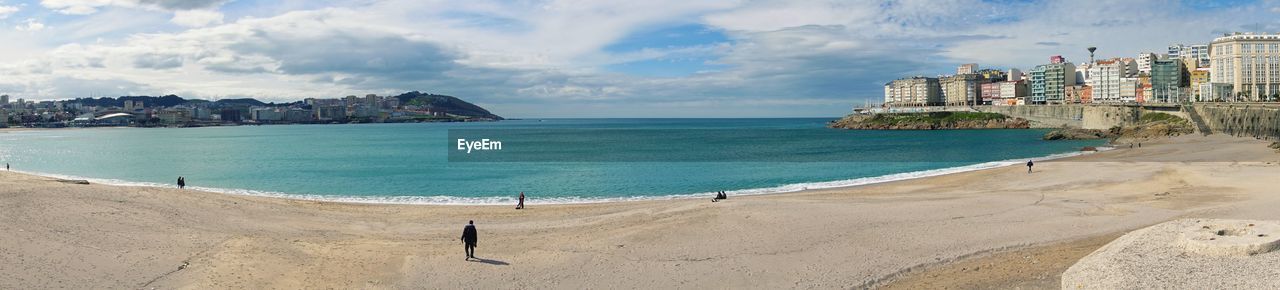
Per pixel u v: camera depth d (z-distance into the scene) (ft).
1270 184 174.29
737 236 118.93
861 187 211.00
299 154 434.71
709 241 115.75
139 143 652.89
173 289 89.15
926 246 110.11
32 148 574.97
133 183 256.52
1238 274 71.92
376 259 106.63
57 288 88.12
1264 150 318.86
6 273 92.02
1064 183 199.52
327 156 409.69
